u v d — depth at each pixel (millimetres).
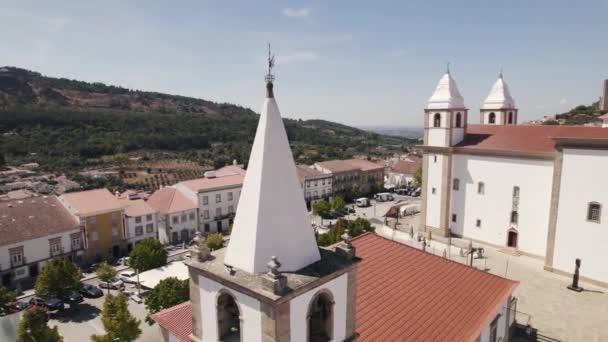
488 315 19500
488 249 46156
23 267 45531
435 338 17047
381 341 16078
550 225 39219
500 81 56656
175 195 64125
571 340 27281
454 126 49438
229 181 69312
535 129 45938
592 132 40875
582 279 37312
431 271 22484
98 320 36500
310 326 11406
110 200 54906
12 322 28094
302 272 10523
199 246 11516
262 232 10188
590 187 36250
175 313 23109
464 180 49125
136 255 42062
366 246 23438
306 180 84812
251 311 9898
